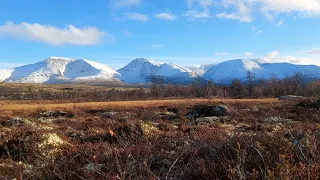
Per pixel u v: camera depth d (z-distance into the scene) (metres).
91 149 8.02
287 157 4.53
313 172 3.90
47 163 6.75
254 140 6.79
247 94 74.38
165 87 77.19
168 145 8.95
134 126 11.81
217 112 23.64
